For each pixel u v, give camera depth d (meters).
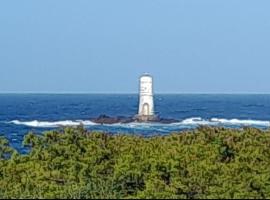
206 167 52.66
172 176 53.53
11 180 56.38
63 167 58.31
